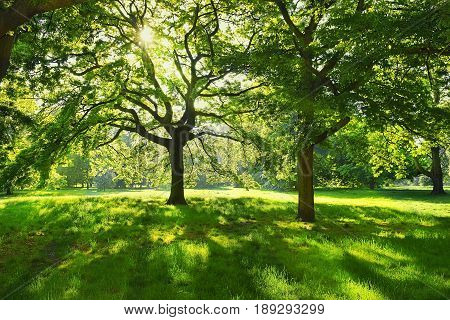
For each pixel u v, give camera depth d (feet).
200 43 65.16
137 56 55.31
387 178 147.02
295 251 31.14
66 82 51.80
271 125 49.16
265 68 43.04
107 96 48.01
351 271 24.75
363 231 42.42
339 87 40.68
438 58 41.57
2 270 26.37
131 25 58.18
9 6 23.48
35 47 43.62
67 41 47.93
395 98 37.83
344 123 46.60
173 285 22.50
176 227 44.86
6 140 51.96
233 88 64.39
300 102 39.01
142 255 29.60
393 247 31.86
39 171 37.50
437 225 47.37
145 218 50.34
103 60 54.70
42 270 25.89
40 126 48.70
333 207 63.62
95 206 61.00
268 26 51.26
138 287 22.22
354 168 140.26
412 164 130.41
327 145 53.11
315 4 44.34
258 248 32.65
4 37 27.02
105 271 25.25
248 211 59.06
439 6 27.96
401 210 61.31
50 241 36.81
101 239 37.45
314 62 43.32
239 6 55.67
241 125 67.77
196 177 81.87
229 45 57.31
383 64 37.40
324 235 38.42
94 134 64.80
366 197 110.22
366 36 32.09
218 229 43.70
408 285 22.03
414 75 41.06
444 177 216.33
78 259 28.68
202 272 24.84
